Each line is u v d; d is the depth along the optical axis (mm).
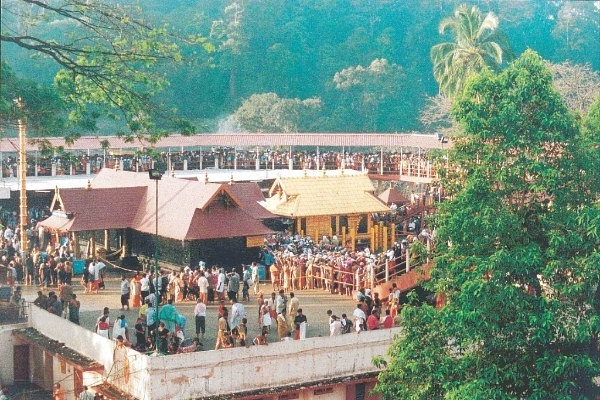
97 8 31688
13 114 28844
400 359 31875
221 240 51938
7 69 28188
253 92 141375
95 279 48062
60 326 38938
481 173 31094
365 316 39594
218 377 33750
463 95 32062
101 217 54375
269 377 34875
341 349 36500
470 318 29703
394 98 138125
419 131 135250
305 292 48875
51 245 55719
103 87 31312
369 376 36750
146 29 32250
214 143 86625
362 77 138125
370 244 64562
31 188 66062
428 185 81062
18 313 41719
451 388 30422
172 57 32781
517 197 31500
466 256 31297
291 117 127375
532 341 29719
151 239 54062
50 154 31984
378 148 129875
